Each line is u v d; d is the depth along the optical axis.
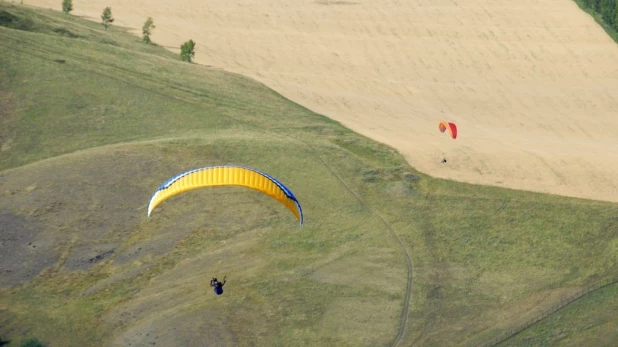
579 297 106.44
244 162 132.00
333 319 99.62
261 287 104.44
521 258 114.06
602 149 154.88
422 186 130.88
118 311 99.62
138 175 125.94
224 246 112.69
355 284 106.06
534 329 100.31
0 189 120.88
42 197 119.44
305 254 111.62
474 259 113.31
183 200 121.69
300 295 103.38
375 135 151.75
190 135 140.38
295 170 131.62
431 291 106.12
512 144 153.25
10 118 139.50
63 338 95.06
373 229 118.19
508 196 129.12
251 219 118.50
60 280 104.81
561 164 141.75
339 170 132.88
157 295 102.50
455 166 138.50
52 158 130.00
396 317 100.88
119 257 109.44
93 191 121.50
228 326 97.50
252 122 149.12
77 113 143.25
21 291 102.50
